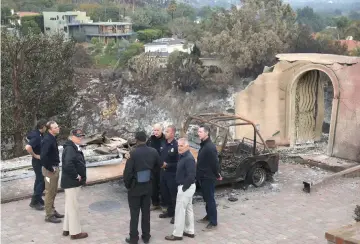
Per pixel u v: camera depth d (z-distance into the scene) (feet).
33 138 27.68
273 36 148.77
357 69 39.27
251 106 46.14
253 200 30.94
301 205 30.17
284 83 44.91
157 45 217.36
